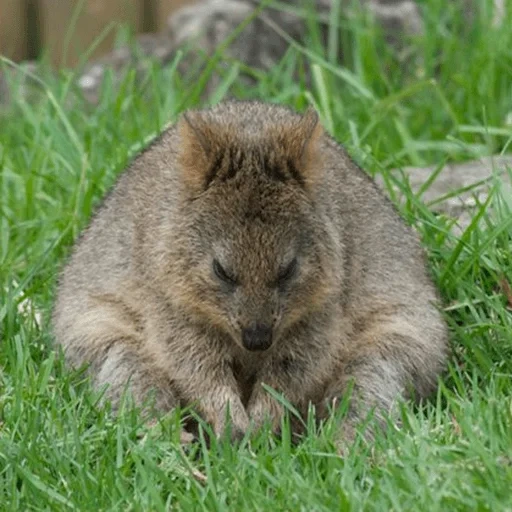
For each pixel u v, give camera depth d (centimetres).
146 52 2067
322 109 1636
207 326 1146
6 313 1274
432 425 1076
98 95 1934
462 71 1808
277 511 930
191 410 1134
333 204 1162
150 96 1909
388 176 1386
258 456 1019
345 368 1189
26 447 1038
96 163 1537
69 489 993
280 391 1157
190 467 1011
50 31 2245
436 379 1207
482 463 965
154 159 1212
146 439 1045
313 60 1803
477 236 1302
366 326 1207
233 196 1092
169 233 1123
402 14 2020
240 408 1147
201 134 1109
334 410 1127
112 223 1224
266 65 2020
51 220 1427
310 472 999
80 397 1146
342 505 913
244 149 1102
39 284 1330
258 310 1086
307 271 1106
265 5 1942
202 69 2003
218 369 1155
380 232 1234
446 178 1503
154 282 1148
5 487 1009
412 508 912
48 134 1631
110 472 998
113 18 2262
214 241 1096
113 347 1188
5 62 1727
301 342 1155
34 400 1120
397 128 1648
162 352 1162
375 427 1073
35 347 1252
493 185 1369
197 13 2094
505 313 1234
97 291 1219
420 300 1231
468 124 1709
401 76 1862
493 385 1112
